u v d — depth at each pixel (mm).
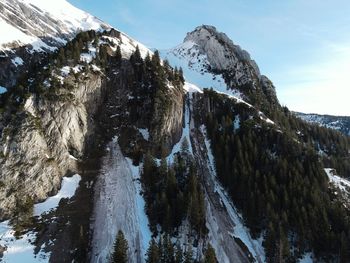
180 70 163000
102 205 99062
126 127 125125
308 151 131375
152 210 98500
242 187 112875
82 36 144500
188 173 111125
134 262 86750
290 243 102312
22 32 150500
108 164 112812
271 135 133750
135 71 140625
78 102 117000
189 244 90000
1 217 89062
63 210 95000
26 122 100562
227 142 128875
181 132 134625
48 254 83250
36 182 96000
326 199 113188
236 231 104750
